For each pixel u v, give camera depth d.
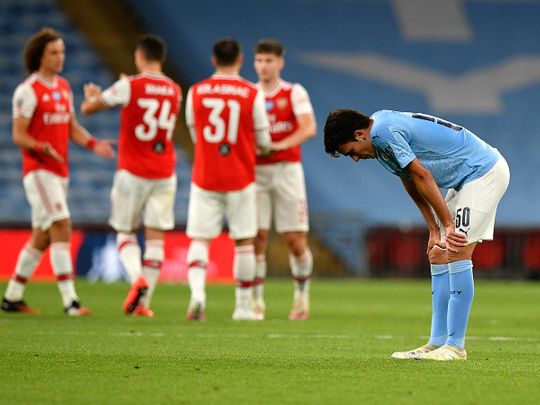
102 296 54.59
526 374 21.81
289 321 38.84
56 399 17.91
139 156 39.03
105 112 92.19
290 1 103.81
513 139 97.19
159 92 38.97
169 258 72.69
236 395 18.42
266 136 38.03
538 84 101.62
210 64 98.00
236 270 38.72
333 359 24.48
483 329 36.28
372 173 91.50
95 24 99.19
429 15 105.81
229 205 37.97
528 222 90.00
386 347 28.22
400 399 18.06
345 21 103.81
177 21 99.88
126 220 39.34
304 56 100.75
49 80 39.00
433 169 23.78
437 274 24.81
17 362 23.30
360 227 82.62
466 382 20.34
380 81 100.06
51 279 71.38
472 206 23.64
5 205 86.00
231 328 34.44
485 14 106.56
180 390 19.00
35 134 38.69
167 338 30.11
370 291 65.00
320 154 92.44
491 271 81.88
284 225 40.72
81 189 86.94
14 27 97.50
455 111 99.06
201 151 37.81
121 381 20.19
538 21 106.25
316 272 82.62
